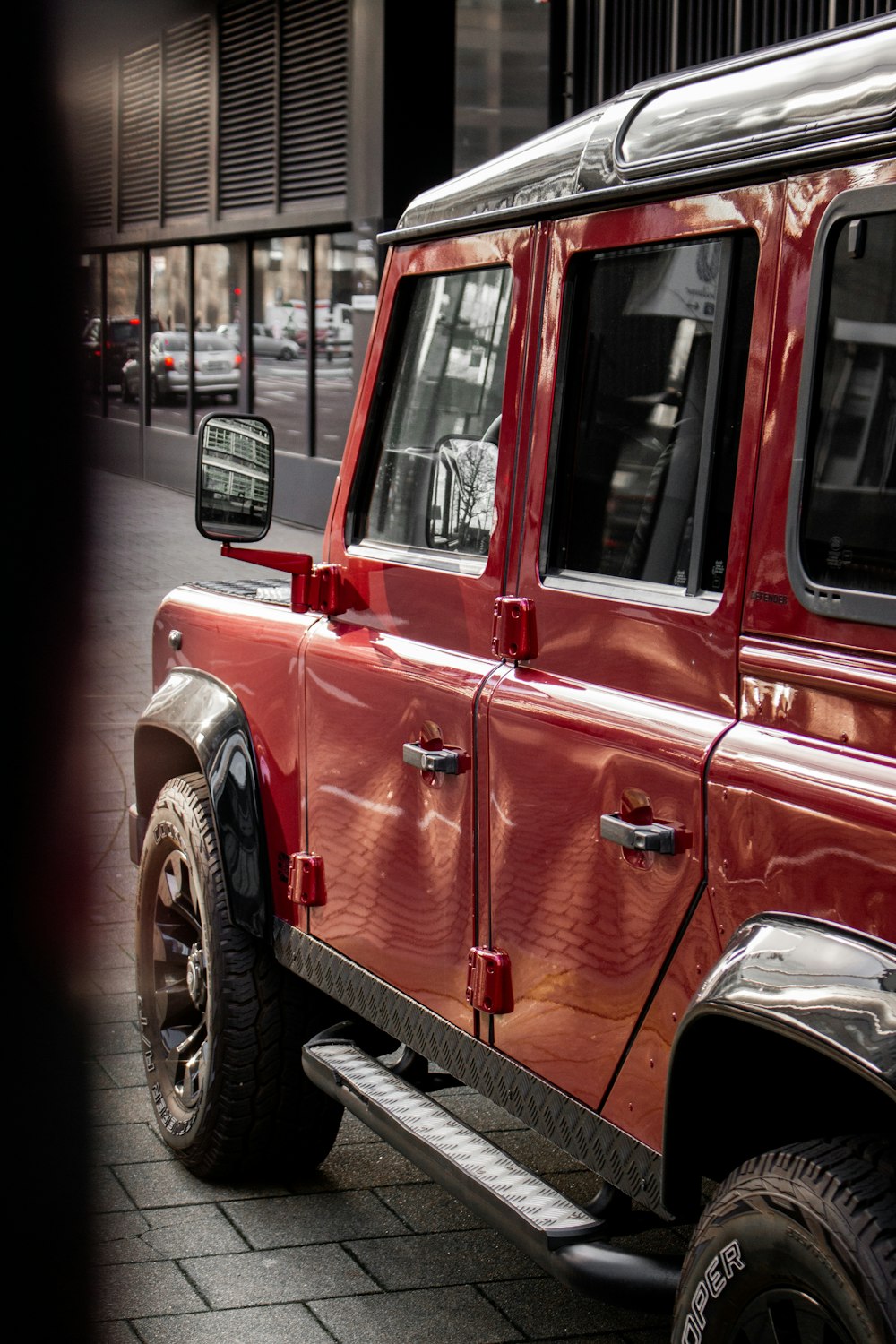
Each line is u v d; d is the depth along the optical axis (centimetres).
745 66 225
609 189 242
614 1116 231
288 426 1725
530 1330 297
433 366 301
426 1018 283
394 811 293
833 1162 181
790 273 207
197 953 358
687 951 214
